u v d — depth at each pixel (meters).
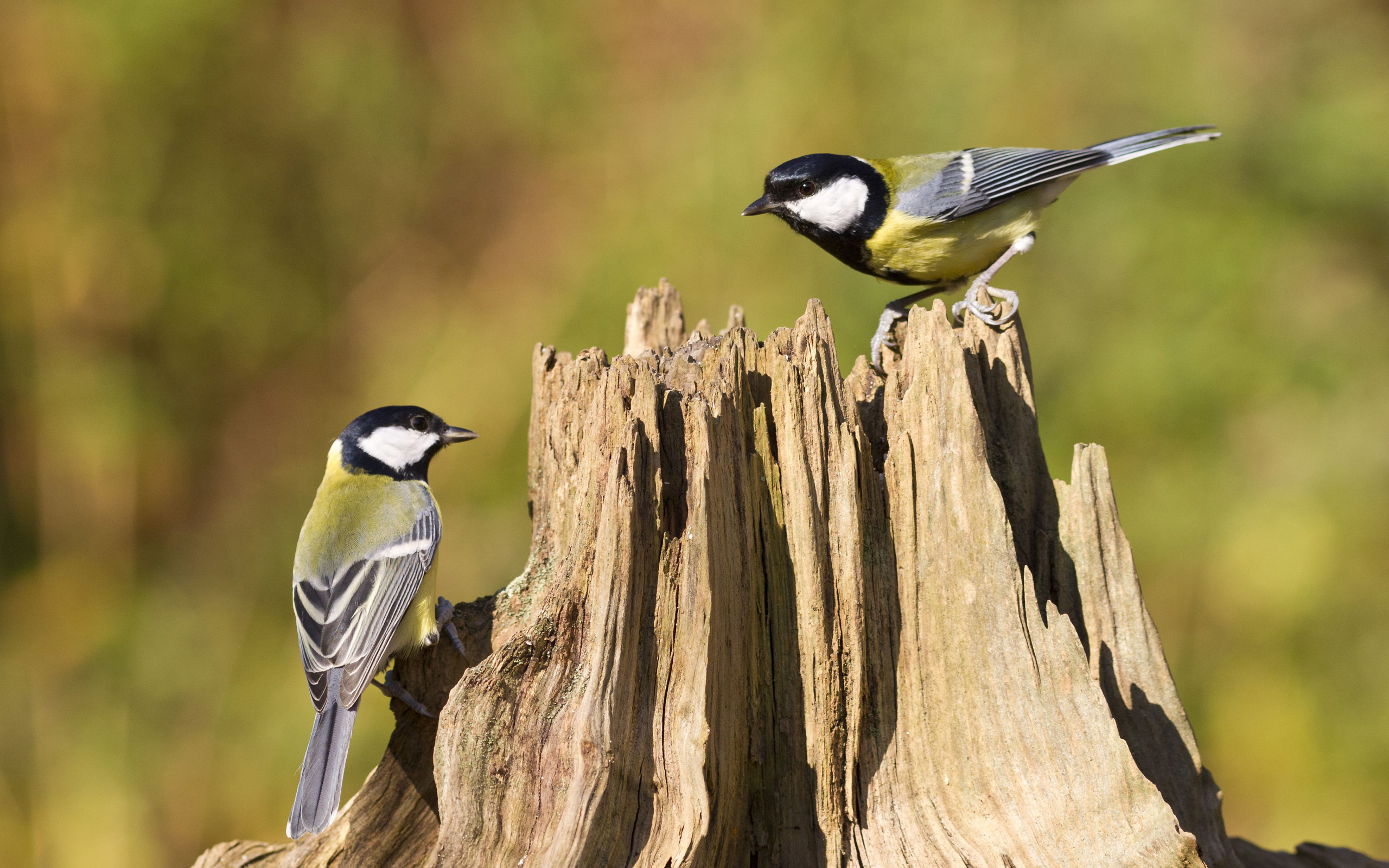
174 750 11.03
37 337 12.70
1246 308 11.57
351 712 5.50
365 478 6.55
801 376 4.84
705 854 4.42
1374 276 12.09
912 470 4.90
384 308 13.96
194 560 12.49
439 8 15.06
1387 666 10.68
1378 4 12.98
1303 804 10.38
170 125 13.52
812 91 12.61
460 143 14.52
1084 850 4.41
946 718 4.77
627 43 14.29
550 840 4.41
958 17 12.46
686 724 4.47
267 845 6.09
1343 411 11.35
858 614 4.79
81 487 12.34
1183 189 12.13
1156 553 11.16
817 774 4.75
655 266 12.34
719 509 4.59
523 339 12.66
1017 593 4.72
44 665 11.59
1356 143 12.01
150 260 13.11
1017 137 12.05
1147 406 11.34
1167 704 5.37
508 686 4.62
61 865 10.50
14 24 13.02
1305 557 10.84
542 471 6.40
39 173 13.07
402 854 5.33
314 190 14.25
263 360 13.55
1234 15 12.69
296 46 14.43
